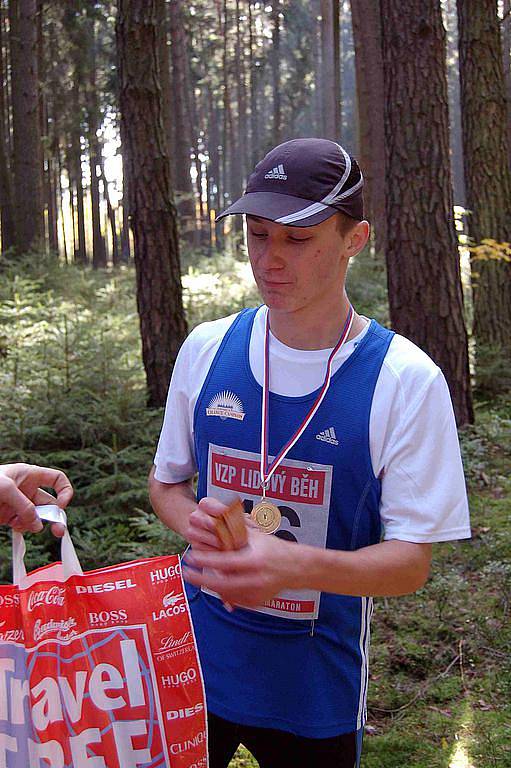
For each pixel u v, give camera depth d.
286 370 1.73
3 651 1.54
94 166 38.47
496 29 8.80
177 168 23.77
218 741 1.88
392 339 1.73
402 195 6.62
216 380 1.80
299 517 1.71
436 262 6.66
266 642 1.77
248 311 1.86
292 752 1.82
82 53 27.88
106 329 8.43
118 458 5.95
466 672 3.63
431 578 4.51
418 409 1.66
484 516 5.36
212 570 1.46
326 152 1.62
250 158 46.94
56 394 6.82
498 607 4.12
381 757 3.09
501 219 9.01
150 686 1.56
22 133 18.00
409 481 1.64
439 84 6.47
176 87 23.91
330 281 1.67
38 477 1.65
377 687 3.55
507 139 9.02
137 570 1.60
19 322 8.70
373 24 14.79
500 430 6.82
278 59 41.41
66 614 1.56
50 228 32.09
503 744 3.10
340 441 1.68
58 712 1.53
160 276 7.31
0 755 1.52
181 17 28.86
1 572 4.75
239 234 19.44
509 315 8.93
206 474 1.82
